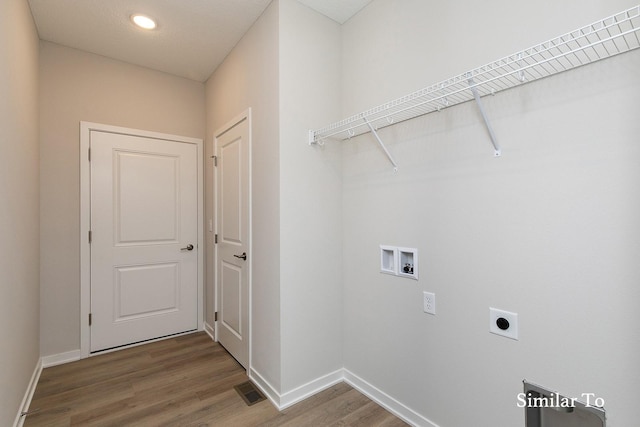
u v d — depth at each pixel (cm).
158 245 293
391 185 186
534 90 125
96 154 264
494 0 137
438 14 160
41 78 242
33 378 209
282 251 191
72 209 254
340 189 221
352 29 214
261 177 211
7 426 151
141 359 252
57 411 185
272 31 199
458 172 152
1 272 141
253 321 221
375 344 196
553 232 121
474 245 145
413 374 173
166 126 298
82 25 226
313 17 208
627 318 104
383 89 191
